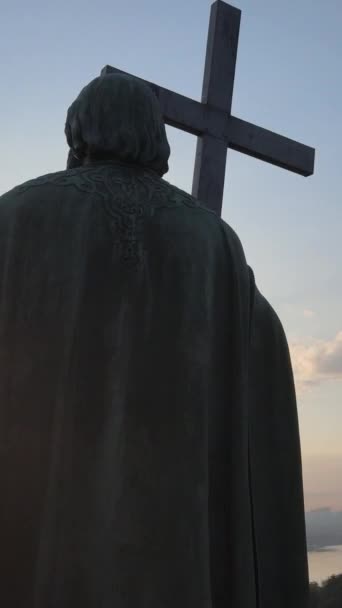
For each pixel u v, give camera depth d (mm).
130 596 2484
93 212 2803
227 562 2752
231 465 2816
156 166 3117
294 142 7340
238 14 7188
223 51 7043
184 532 2592
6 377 2650
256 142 7105
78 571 2477
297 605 2932
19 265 2732
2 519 2559
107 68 6012
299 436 3105
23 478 2578
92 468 2576
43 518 2523
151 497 2594
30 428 2609
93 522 2529
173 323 2762
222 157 6852
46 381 2641
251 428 3031
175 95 6715
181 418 2693
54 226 2770
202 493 2660
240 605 2691
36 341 2668
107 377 2662
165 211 2904
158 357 2721
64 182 2867
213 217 3045
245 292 2996
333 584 6910
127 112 3059
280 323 3191
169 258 2820
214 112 6883
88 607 2447
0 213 2818
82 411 2619
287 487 3035
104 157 3055
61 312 2686
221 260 2967
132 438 2631
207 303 2842
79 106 3115
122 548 2520
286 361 3148
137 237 2801
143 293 2758
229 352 2908
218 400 2863
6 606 2486
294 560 2973
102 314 2709
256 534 2945
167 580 2529
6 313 2689
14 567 2514
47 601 2443
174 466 2646
